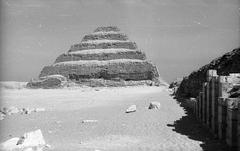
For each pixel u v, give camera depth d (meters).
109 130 25.97
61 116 37.31
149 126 26.69
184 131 24.16
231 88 20.64
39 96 78.31
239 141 17.12
